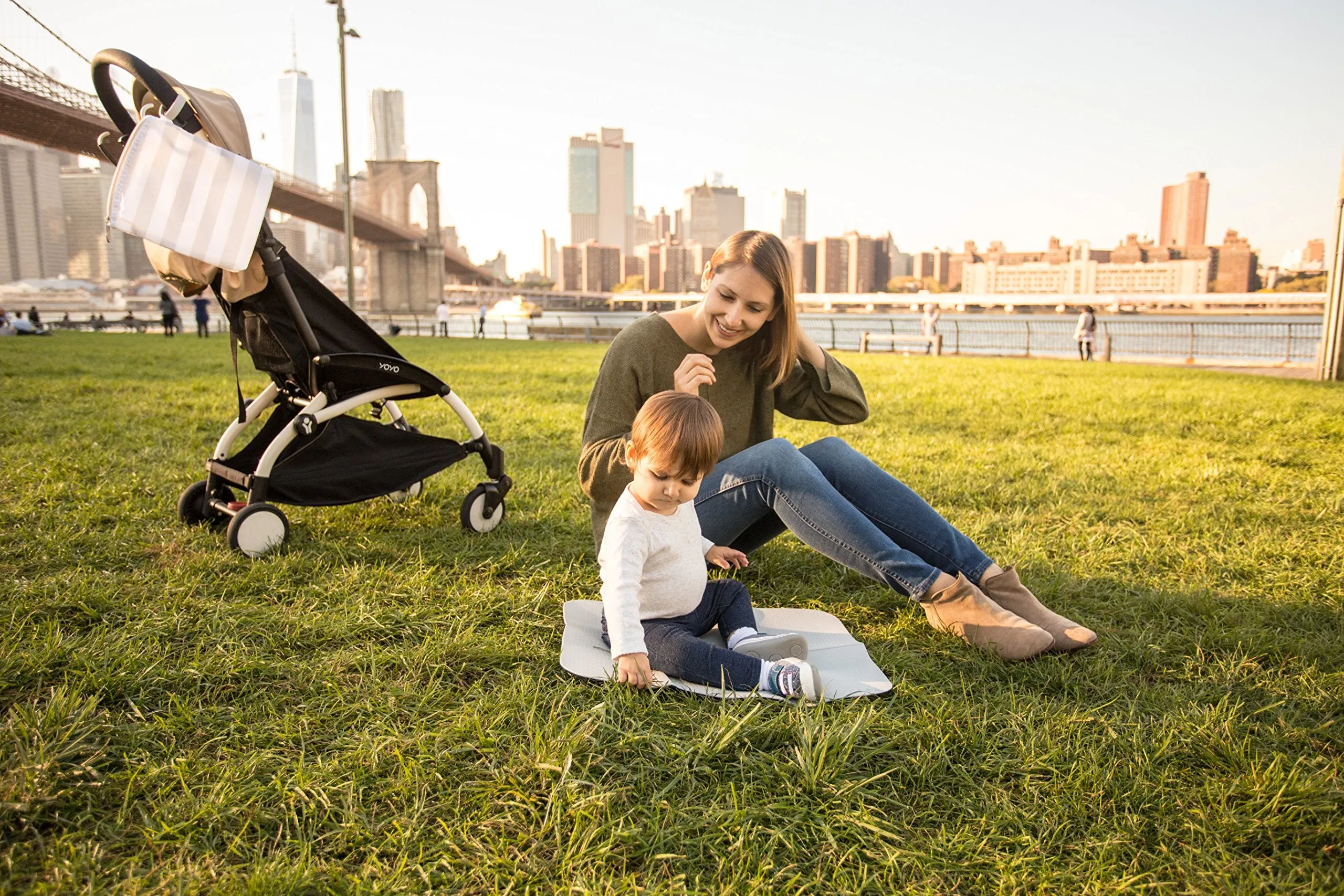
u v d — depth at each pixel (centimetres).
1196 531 328
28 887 123
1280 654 216
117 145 265
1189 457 484
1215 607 244
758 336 238
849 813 145
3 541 278
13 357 1057
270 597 239
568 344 2012
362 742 162
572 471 420
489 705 178
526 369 1078
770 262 209
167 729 166
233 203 244
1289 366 1599
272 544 279
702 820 143
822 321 3158
